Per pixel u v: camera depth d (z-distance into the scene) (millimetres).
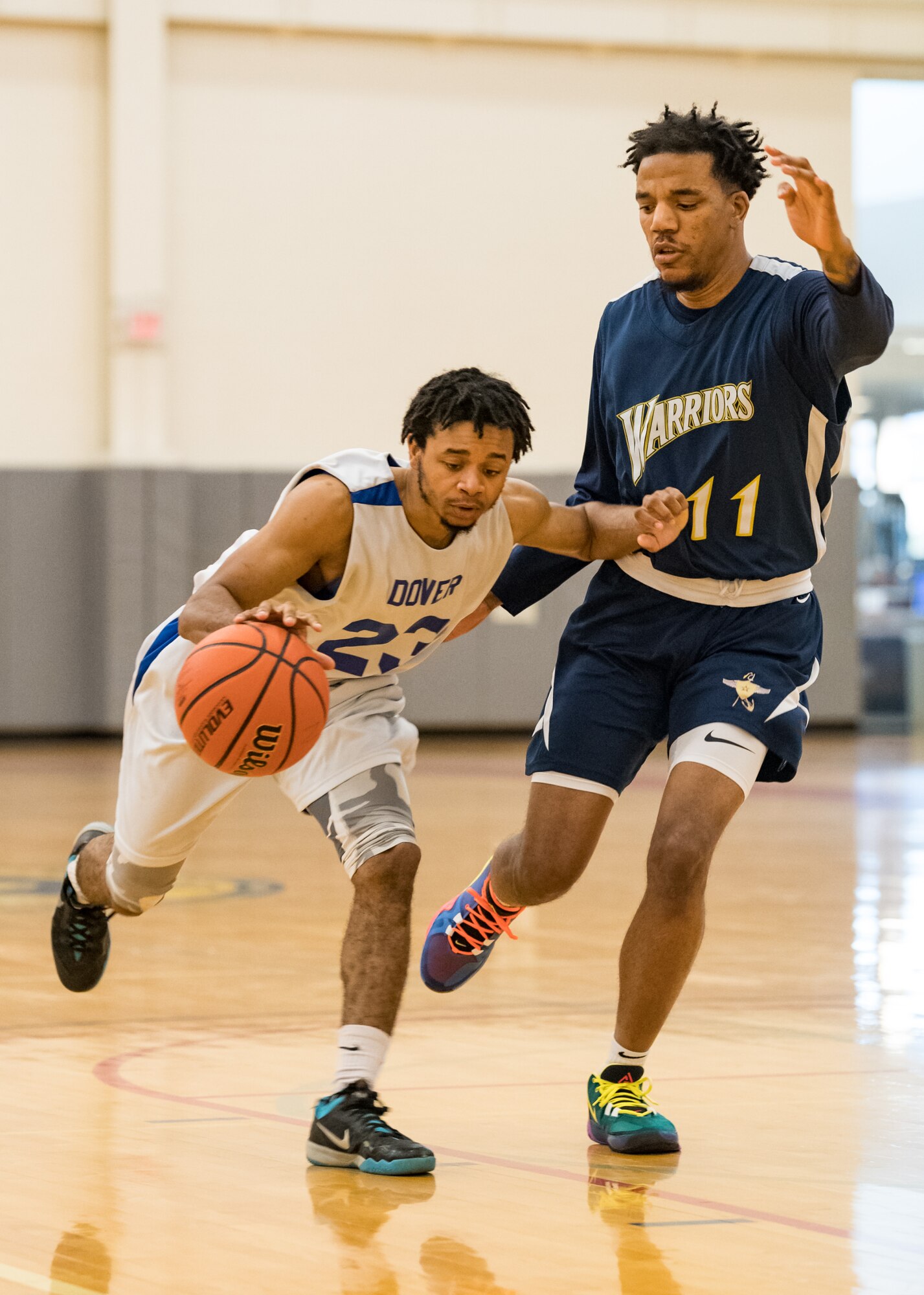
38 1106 8773
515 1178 7516
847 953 14141
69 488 41719
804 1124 8586
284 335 42562
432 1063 10094
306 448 42719
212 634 7328
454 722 43906
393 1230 6605
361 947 7938
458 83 43125
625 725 8844
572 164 43750
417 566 7895
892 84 45688
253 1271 6004
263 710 7137
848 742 44156
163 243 41406
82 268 41562
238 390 42375
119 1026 10914
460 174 43219
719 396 8531
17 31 41000
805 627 8875
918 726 47375
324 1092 9156
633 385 8875
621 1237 6516
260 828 24328
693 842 8195
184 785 8516
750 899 17469
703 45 43875
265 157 42312
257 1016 11242
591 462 9492
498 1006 11867
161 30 41094
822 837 23641
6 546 41562
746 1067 9945
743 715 8469
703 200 8344
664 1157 7934
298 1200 7059
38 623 41875
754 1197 7176
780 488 8594
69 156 41406
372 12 42344
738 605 8766
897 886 18562
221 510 42250
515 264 43562
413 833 8156
